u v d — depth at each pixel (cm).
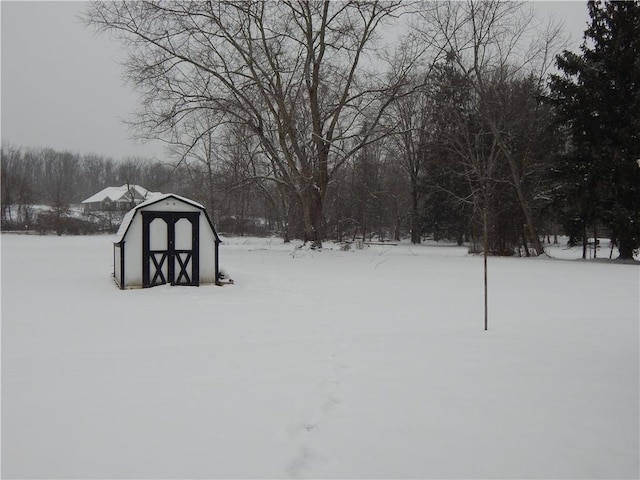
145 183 8712
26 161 9825
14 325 724
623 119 2098
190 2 2123
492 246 2702
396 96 2353
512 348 571
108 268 1638
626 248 2158
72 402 400
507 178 2634
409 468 293
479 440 329
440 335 649
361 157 4069
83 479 279
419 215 4522
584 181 2155
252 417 369
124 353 559
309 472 290
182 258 1229
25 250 2542
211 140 2695
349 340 624
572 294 1054
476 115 3034
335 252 2484
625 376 461
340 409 387
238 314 828
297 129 2488
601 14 2175
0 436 336
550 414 372
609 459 303
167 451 314
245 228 4856
